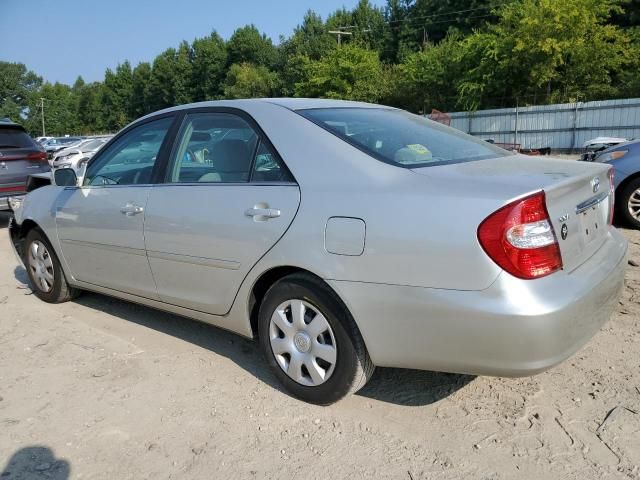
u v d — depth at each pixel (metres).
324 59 42.31
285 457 2.58
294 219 2.81
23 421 2.93
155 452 2.65
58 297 4.70
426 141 3.15
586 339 2.50
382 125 3.26
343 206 2.65
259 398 3.10
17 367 3.57
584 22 28.94
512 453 2.55
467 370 2.46
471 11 51.16
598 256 2.73
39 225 4.52
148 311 4.55
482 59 31.52
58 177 4.09
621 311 4.06
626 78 30.52
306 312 2.90
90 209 3.98
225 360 3.59
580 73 30.73
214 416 2.93
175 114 3.68
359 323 2.64
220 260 3.15
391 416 2.89
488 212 2.29
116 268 3.89
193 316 3.50
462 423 2.80
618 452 2.52
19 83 111.56
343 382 2.79
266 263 2.92
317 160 2.88
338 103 3.52
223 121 3.37
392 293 2.50
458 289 2.35
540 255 2.30
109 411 3.01
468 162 2.87
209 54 74.12
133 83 92.81
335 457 2.57
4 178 8.48
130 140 3.91
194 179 3.40
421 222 2.42
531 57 29.92
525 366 2.31
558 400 2.95
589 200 2.71
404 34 56.34
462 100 32.28
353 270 2.60
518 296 2.25
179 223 3.33
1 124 8.75
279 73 58.62
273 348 3.07
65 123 110.25
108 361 3.62
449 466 2.48
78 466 2.56
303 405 3.01
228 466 2.54
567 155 26.33
